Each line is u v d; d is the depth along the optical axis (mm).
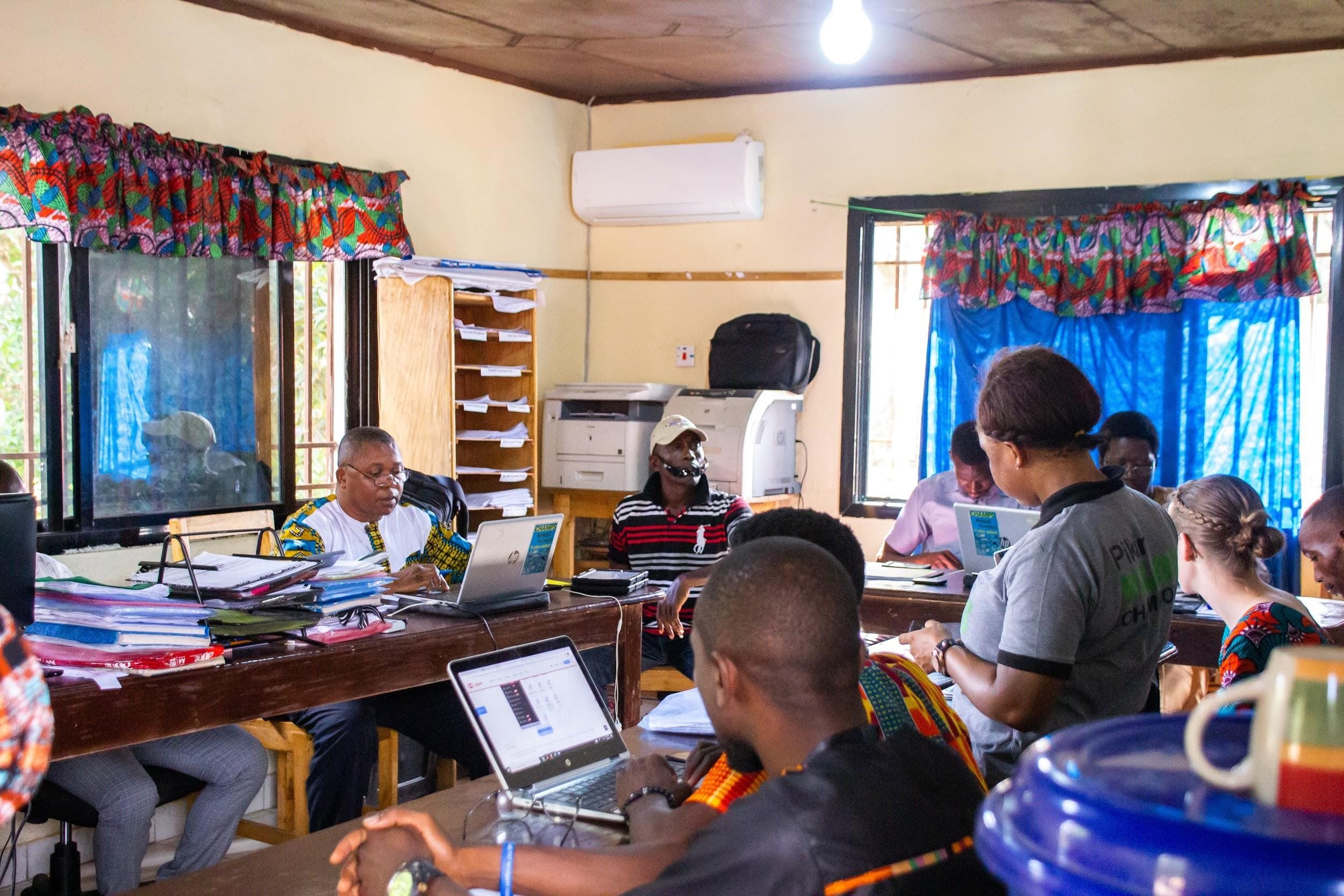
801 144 5383
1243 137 4645
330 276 4703
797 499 5430
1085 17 4219
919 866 1082
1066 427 1845
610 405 5289
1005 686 1792
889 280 5324
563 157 5648
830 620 1200
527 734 1860
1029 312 4895
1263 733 713
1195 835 662
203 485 4281
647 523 4047
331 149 4621
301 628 2324
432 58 4992
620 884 1347
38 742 901
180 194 3992
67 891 2684
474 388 5273
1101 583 1787
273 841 3053
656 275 5684
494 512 5078
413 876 1369
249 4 4270
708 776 1531
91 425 3947
